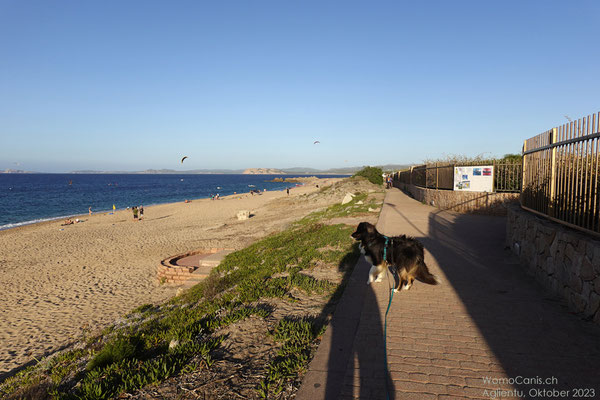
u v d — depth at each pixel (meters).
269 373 3.37
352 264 7.64
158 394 3.17
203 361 3.70
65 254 18.52
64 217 38.22
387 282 5.86
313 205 34.28
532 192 7.00
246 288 6.64
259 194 67.06
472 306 4.67
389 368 3.19
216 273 10.74
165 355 3.96
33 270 15.53
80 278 14.16
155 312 8.97
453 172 15.62
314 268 7.73
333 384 3.04
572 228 4.96
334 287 6.23
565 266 4.73
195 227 26.66
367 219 15.08
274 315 5.00
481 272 6.25
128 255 17.92
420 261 5.18
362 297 5.19
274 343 4.09
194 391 3.17
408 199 22.27
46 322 9.82
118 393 3.24
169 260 14.23
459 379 2.98
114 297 11.80
